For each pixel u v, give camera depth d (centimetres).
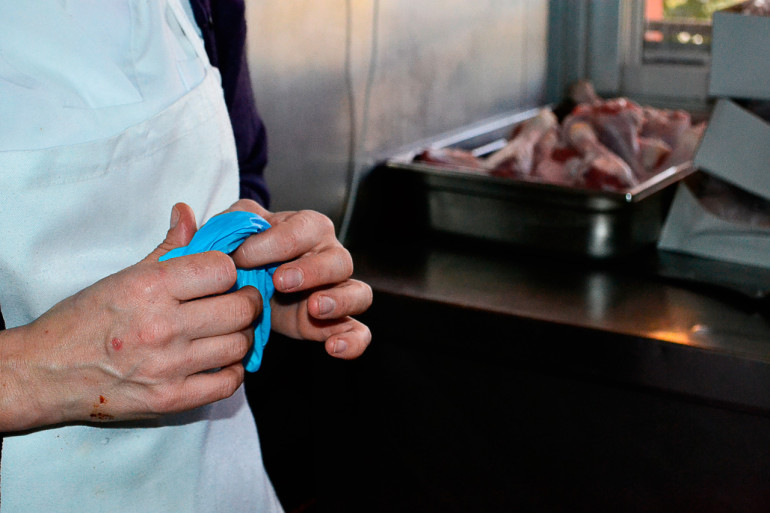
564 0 212
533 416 120
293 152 133
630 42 212
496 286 125
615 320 111
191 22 71
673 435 110
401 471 134
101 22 60
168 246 54
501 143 183
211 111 65
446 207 145
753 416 103
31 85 56
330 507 143
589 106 170
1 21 56
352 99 145
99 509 60
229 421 69
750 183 119
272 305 68
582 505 121
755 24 115
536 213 135
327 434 139
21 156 52
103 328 47
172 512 65
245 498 71
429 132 171
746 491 108
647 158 159
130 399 49
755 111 122
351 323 65
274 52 125
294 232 58
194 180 64
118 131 58
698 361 103
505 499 127
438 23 167
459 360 123
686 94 207
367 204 154
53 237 55
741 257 130
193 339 49
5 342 48
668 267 130
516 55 202
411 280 128
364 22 145
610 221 129
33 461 56
